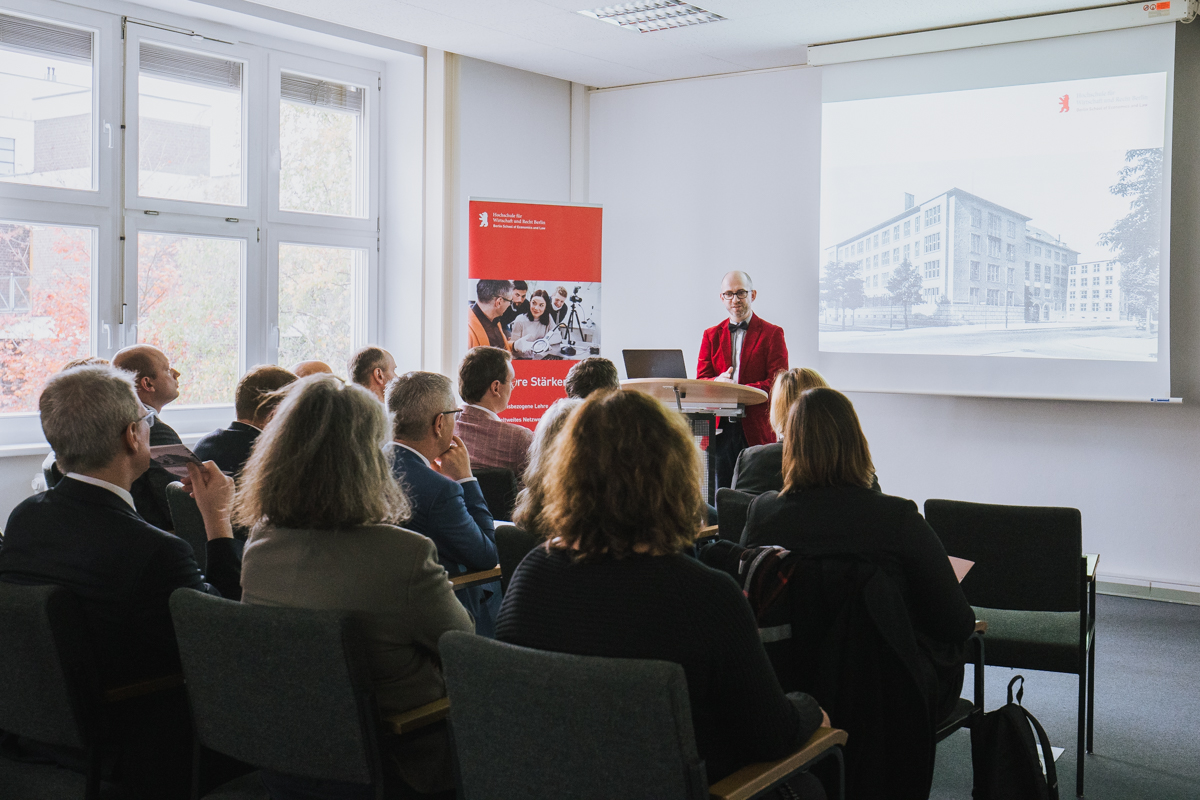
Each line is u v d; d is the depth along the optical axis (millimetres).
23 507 1918
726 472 5785
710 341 6051
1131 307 5055
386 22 5551
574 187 7016
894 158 5703
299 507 1676
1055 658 2830
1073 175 5180
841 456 2105
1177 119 5086
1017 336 5383
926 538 2055
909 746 1954
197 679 1694
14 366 4820
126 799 1827
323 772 1616
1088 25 5070
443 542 2396
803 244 6266
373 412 1736
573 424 1517
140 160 5230
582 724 1308
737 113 6461
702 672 1400
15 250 4793
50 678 1722
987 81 5410
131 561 1824
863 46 5727
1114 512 5359
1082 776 2861
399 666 1696
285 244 5910
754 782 1448
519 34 5742
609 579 1432
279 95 5789
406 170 6266
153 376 3469
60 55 4891
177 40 5289
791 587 1993
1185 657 4172
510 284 6043
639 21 5484
